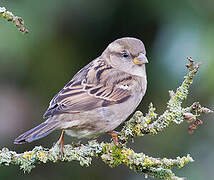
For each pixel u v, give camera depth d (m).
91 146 7.46
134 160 7.32
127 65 9.23
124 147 7.48
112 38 12.62
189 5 11.73
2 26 11.19
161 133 12.12
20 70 12.06
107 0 12.15
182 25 11.74
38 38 11.59
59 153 7.32
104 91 8.58
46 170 12.59
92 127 8.35
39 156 7.25
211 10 11.66
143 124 7.40
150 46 12.23
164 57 11.83
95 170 12.84
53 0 11.67
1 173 12.03
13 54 11.34
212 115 11.72
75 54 12.59
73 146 7.55
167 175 7.18
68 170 12.72
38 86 12.59
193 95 11.63
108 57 9.41
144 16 12.19
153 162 7.23
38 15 11.56
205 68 11.34
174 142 11.98
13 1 11.35
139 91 9.10
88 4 12.03
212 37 11.47
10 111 12.58
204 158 11.70
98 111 8.35
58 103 8.11
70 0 11.85
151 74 11.98
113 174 12.91
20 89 12.60
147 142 12.19
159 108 12.00
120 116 8.65
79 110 8.14
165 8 11.87
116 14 12.34
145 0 11.98
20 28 6.60
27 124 12.66
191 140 11.90
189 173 11.45
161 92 11.90
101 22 12.39
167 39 11.85
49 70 12.41
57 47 12.26
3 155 7.14
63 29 12.16
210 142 11.77
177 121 7.23
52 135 12.49
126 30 12.49
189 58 7.20
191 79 7.22
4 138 12.52
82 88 8.47
